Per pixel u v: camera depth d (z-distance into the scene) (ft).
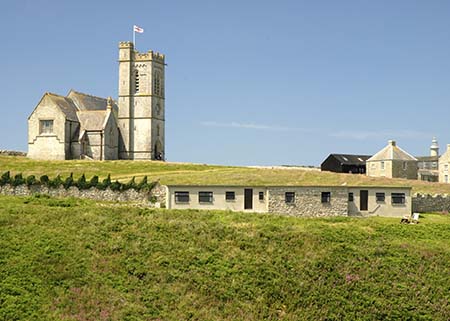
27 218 212.43
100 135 450.71
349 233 221.46
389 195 262.26
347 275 191.31
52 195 289.94
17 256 182.60
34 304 160.97
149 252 193.36
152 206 266.57
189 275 182.60
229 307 170.91
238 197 255.50
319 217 250.16
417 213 268.82
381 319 175.22
